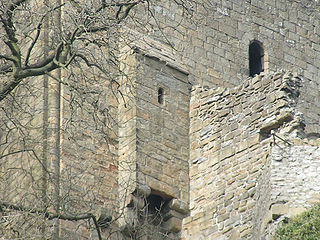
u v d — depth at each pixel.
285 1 92.38
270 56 89.56
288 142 70.50
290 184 67.75
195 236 75.88
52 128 72.88
